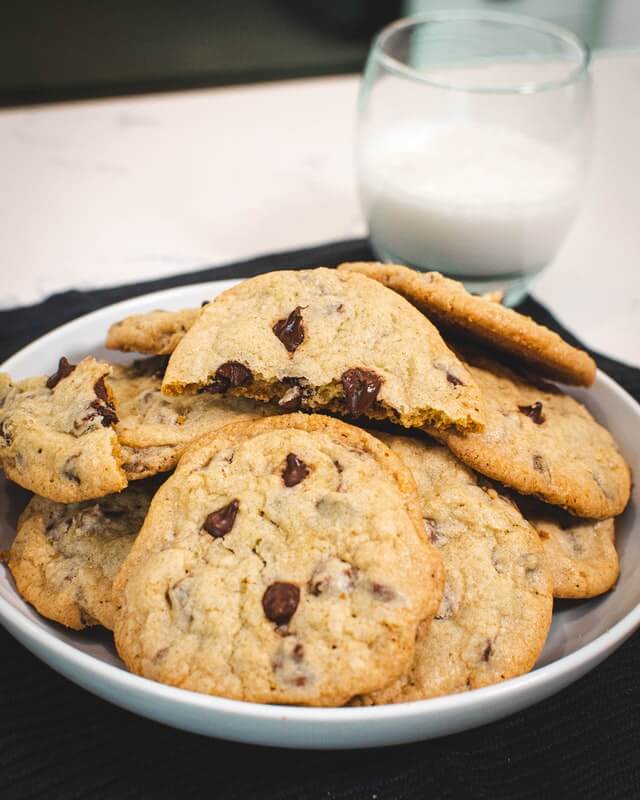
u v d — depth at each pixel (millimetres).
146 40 887
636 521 392
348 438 364
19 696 365
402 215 503
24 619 337
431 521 368
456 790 348
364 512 343
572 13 999
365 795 345
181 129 710
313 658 325
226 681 326
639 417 409
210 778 347
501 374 413
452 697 319
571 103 516
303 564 338
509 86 518
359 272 402
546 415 403
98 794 343
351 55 934
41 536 379
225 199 626
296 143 696
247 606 334
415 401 365
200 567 343
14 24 850
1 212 599
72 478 361
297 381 371
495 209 493
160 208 614
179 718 322
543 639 353
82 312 493
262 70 877
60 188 625
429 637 349
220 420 383
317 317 380
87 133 692
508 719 365
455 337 410
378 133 524
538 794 351
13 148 662
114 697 328
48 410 382
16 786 344
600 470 393
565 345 394
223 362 372
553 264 571
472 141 517
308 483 352
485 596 355
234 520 349
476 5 1015
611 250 583
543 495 376
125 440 374
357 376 366
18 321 488
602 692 374
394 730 319
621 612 362
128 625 340
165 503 356
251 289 393
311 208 621
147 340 409
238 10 898
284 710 313
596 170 646
